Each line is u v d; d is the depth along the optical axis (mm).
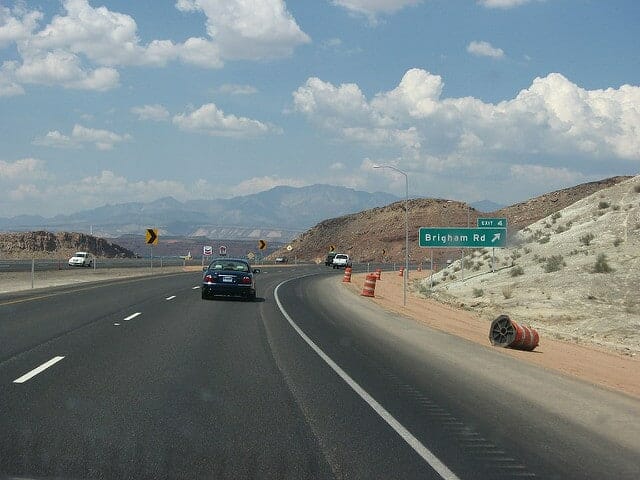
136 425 8156
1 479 6133
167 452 7105
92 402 9312
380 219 154250
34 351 13734
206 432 7949
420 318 26719
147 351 14188
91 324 18766
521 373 13523
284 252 163250
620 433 8859
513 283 37969
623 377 14875
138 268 64688
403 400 10234
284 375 11977
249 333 18094
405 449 7543
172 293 32625
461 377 12695
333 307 29250
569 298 32531
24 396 9570
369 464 6941
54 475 6305
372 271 82562
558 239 46219
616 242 40156
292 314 24625
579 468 7121
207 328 18781
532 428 8852
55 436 7586
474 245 32562
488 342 19875
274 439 7758
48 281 41500
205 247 76750
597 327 27250
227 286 29047
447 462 7125
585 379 13516
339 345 16594
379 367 13391
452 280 48875
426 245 32938
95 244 122812
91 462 6707
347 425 8531
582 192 123750
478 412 9648
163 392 10109
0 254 101062
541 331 26344
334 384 11312
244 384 10992
